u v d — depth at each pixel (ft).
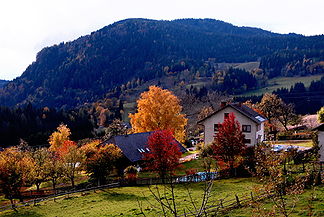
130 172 143.64
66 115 506.89
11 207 117.39
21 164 131.85
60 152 169.58
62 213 101.71
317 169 107.55
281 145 194.90
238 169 135.03
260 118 207.41
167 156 131.54
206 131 206.28
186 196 106.73
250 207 75.25
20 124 430.20
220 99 447.42
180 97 452.76
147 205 100.42
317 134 140.46
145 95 219.00
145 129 209.97
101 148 148.77
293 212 67.87
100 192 129.08
